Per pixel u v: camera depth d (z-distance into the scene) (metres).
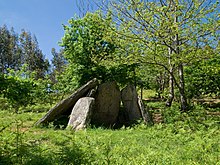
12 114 16.25
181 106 15.77
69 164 5.38
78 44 19.50
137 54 14.69
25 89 12.13
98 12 15.79
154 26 14.49
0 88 10.27
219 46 14.39
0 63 62.81
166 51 16.41
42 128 11.64
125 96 14.81
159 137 9.27
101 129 11.12
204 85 18.91
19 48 66.88
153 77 26.30
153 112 16.23
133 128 11.44
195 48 14.84
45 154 5.98
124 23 14.79
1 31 66.31
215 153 6.78
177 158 6.33
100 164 5.48
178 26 14.60
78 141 8.08
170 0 14.86
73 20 19.78
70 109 13.92
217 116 14.01
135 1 14.23
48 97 22.39
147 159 6.09
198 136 8.88
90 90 14.16
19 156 5.43
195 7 14.68
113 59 16.36
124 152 6.76
